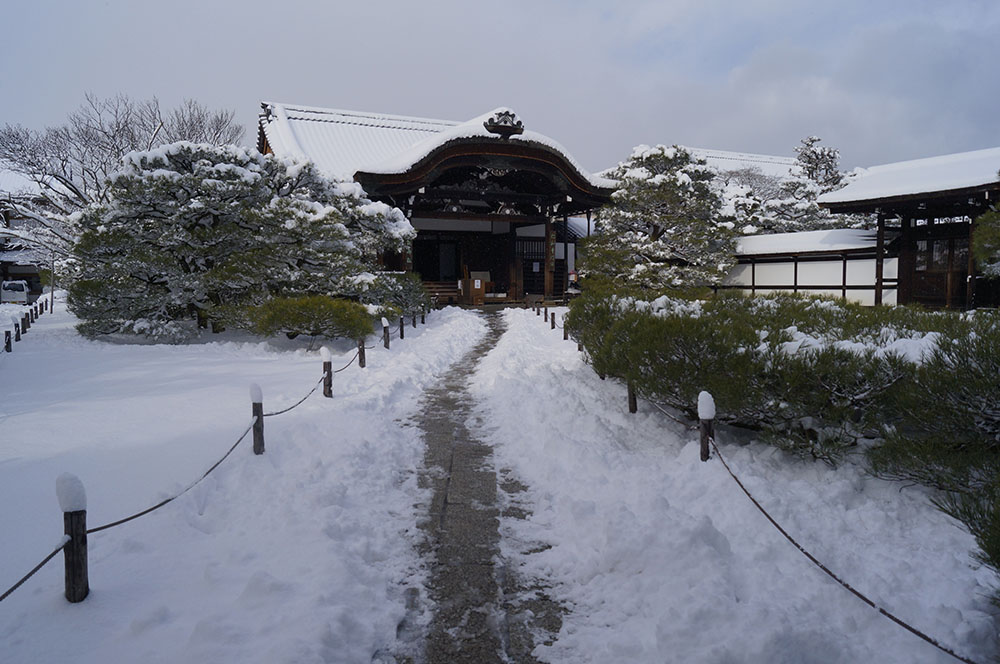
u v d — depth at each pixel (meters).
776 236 31.02
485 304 32.38
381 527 5.44
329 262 18.80
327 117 38.56
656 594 4.13
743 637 3.46
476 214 32.50
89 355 15.88
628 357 8.16
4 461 6.95
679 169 32.34
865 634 3.76
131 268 17.44
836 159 45.22
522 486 6.63
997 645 3.65
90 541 4.95
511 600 4.32
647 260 29.14
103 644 3.60
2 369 13.62
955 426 5.24
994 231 16.19
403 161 28.34
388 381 11.88
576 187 31.44
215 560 4.69
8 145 31.81
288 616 3.81
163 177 16.34
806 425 6.86
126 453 7.23
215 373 12.90
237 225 18.28
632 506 5.54
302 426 8.13
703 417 6.46
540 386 11.14
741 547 4.85
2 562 4.59
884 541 5.04
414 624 4.03
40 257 36.56
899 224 29.81
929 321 8.05
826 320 9.03
